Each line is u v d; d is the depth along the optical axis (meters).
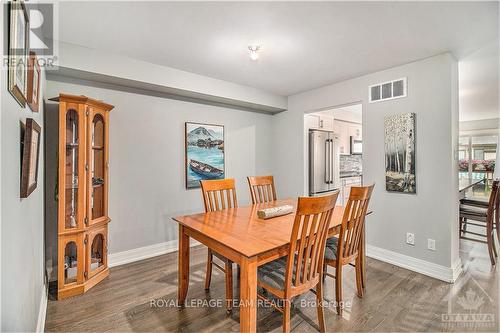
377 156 3.11
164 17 1.94
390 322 1.90
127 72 2.69
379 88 3.09
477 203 3.38
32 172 1.33
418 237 2.76
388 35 2.21
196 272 2.76
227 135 3.98
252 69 3.06
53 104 2.54
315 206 1.53
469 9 1.82
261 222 2.04
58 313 2.00
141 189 3.14
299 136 4.16
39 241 1.88
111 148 2.92
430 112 2.67
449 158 2.55
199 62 2.85
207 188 2.53
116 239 2.96
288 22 2.01
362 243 2.32
